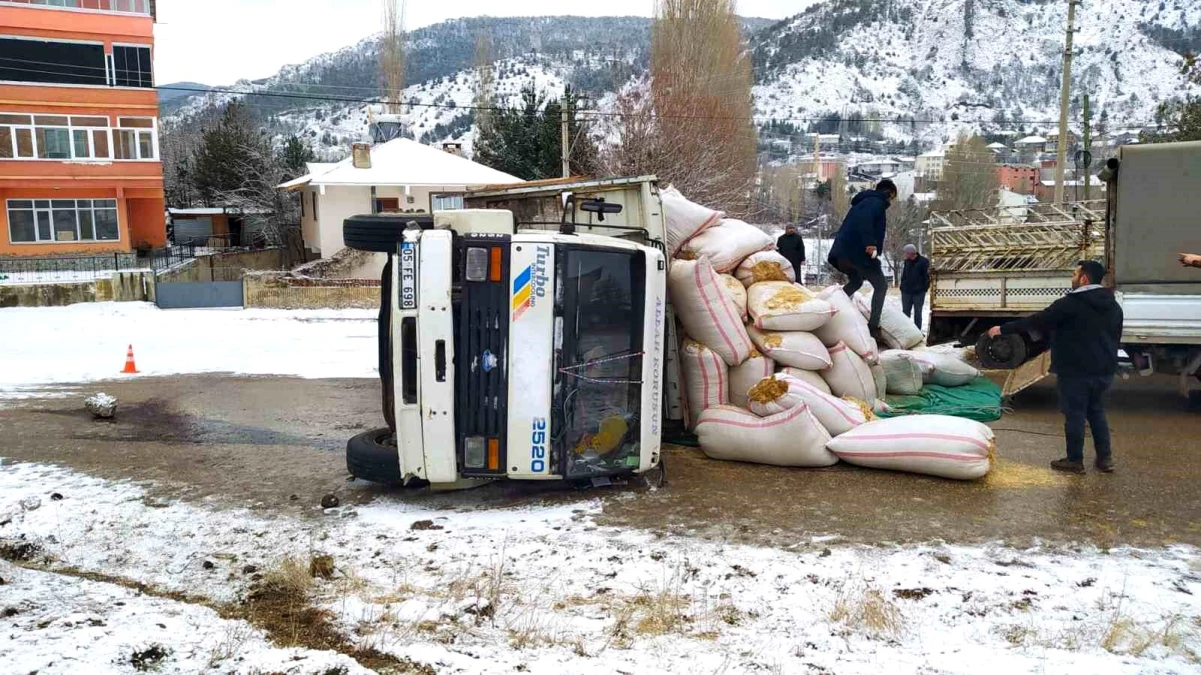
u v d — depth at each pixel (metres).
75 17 32.97
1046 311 6.88
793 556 5.34
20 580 5.07
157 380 13.20
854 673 3.96
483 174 33.09
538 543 5.62
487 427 6.18
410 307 6.08
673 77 33.31
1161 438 8.16
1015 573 5.05
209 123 62.34
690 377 8.09
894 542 5.55
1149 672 3.95
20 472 7.60
